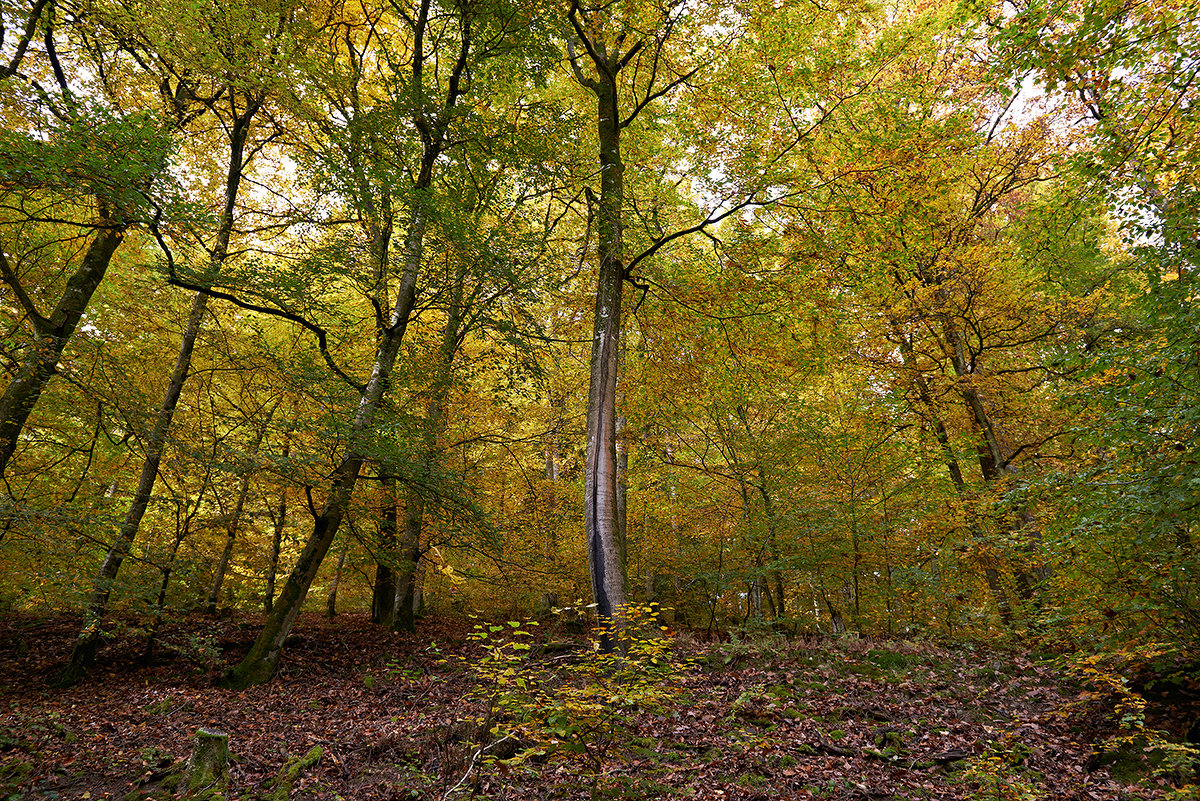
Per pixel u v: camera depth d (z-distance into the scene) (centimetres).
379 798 467
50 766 525
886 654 796
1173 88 633
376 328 1166
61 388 882
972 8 752
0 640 1026
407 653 1066
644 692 438
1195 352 505
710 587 1266
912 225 905
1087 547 650
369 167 870
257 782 500
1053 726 576
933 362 1191
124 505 1162
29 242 898
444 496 952
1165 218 602
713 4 885
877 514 1138
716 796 448
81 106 572
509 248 949
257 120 1068
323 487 879
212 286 846
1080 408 645
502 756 506
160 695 784
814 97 973
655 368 1142
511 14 906
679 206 1198
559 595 1534
